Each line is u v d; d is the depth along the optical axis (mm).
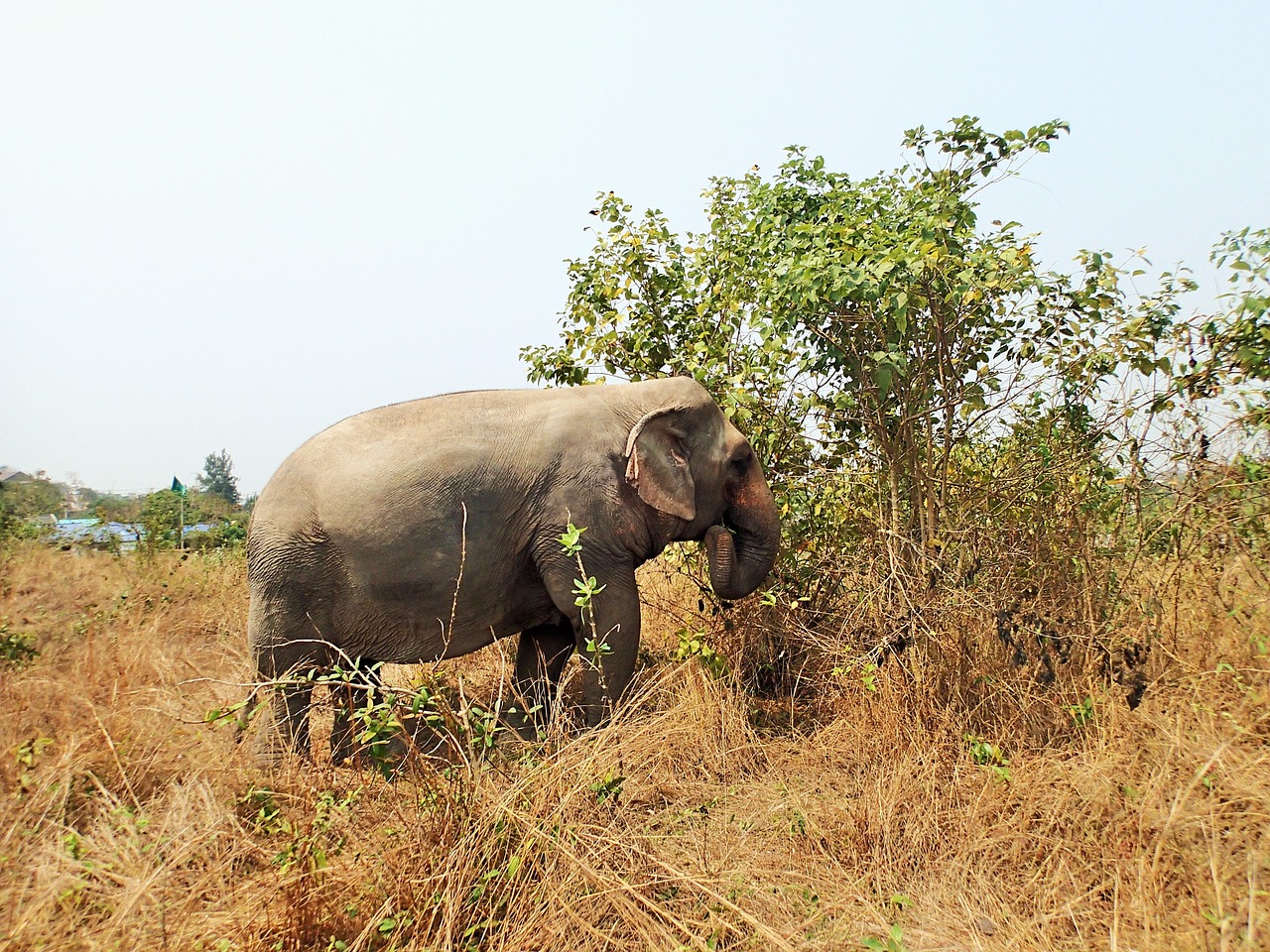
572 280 7152
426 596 4789
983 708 4426
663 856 3484
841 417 5500
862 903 3291
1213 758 3234
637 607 5246
